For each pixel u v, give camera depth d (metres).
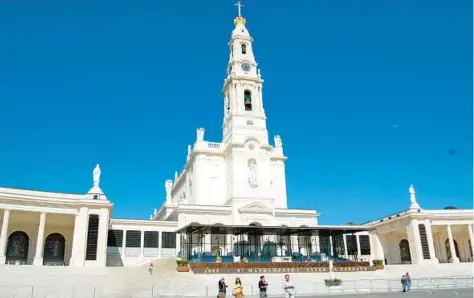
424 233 69.25
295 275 49.94
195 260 52.91
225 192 75.19
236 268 49.69
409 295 33.88
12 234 58.44
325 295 35.97
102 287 38.69
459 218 71.94
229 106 81.00
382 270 56.53
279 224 71.62
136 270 48.25
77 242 52.97
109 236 63.84
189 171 82.25
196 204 70.94
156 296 36.00
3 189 52.22
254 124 77.31
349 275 52.22
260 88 81.44
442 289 40.12
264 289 32.56
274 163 79.38
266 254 63.81
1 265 44.12
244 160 72.88
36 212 53.28
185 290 38.97
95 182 57.06
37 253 51.53
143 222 66.19
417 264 65.00
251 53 84.38
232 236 66.62
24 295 35.34
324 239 68.56
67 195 55.84
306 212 73.38
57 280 40.69
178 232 59.53
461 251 78.44
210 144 78.06
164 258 61.38
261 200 70.81
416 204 71.06
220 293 30.66
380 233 79.06
